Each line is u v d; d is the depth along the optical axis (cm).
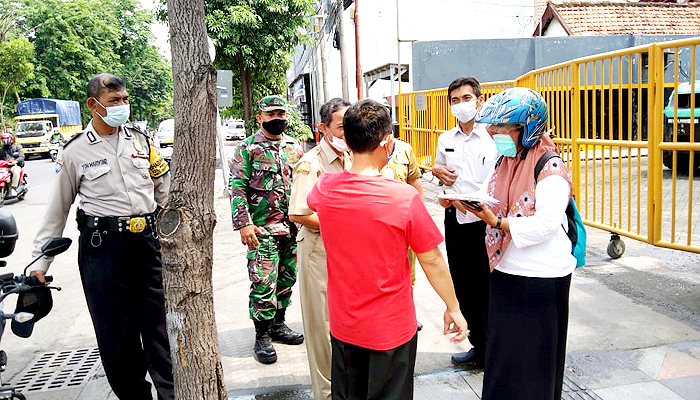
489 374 268
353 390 247
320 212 241
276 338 444
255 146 396
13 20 4247
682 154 939
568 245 261
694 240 618
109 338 314
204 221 244
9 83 3669
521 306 255
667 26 1722
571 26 1698
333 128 322
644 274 538
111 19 5088
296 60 2542
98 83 303
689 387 335
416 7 2256
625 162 1214
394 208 227
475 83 370
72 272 682
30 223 1048
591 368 361
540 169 246
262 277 401
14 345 465
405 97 1305
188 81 234
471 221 354
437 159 399
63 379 399
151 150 333
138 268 321
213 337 253
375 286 232
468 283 367
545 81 643
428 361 391
